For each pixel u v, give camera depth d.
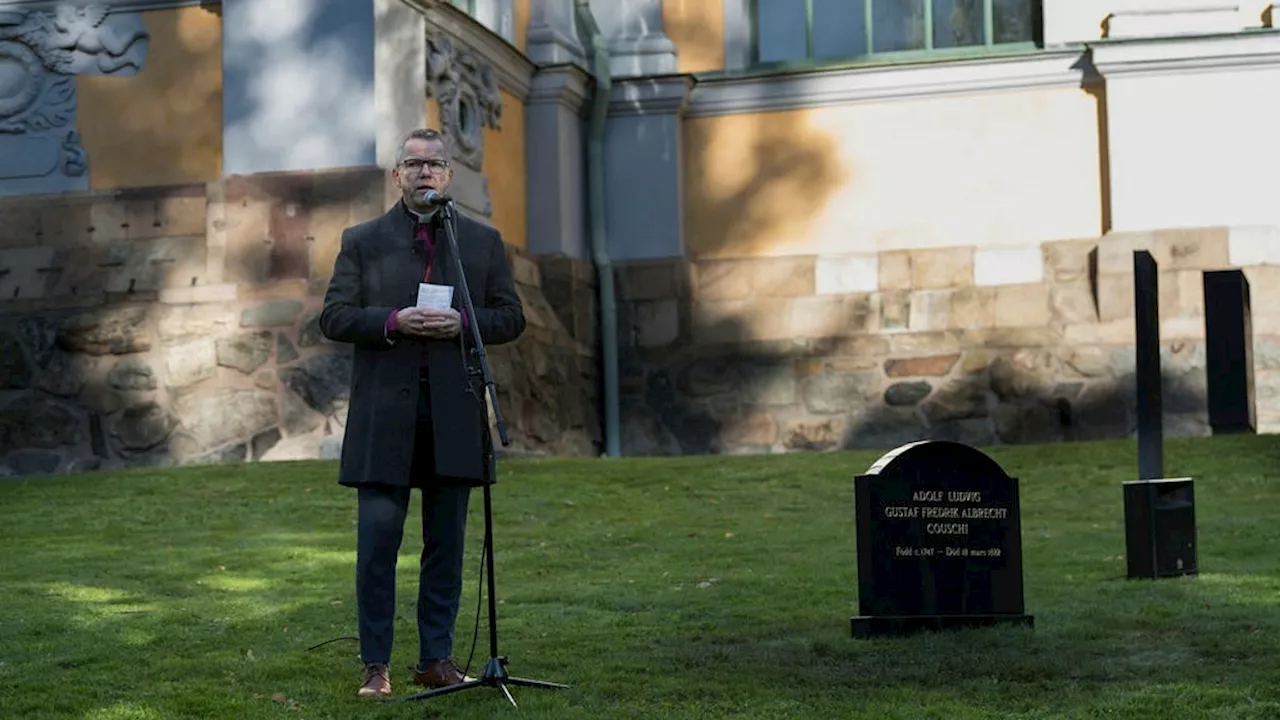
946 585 10.78
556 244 24.92
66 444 21.27
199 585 13.22
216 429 20.86
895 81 25.47
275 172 21.06
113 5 21.83
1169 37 24.19
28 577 13.47
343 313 9.09
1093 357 24.47
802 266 25.59
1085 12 25.05
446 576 9.39
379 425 9.08
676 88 25.80
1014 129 25.20
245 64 21.25
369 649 9.19
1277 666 9.52
